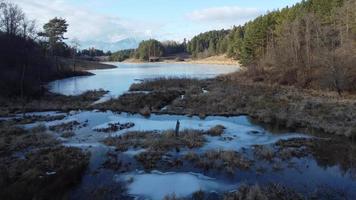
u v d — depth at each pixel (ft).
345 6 202.08
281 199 43.39
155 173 52.95
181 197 44.68
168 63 533.96
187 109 103.30
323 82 138.72
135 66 428.56
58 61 279.28
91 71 317.63
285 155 60.39
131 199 44.50
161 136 72.08
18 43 168.55
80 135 75.56
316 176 51.42
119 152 62.59
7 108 105.70
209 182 49.52
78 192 46.37
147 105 110.32
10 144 67.31
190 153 59.77
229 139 71.31
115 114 100.22
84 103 117.08
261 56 244.42
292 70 168.35
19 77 135.74
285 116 89.40
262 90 139.13
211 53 570.46
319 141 69.21
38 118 93.04
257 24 280.10
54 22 300.81
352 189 46.80
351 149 63.93
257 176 51.55
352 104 101.40
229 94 126.62
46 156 59.26
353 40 173.27
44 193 44.39
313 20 198.49
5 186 45.50
